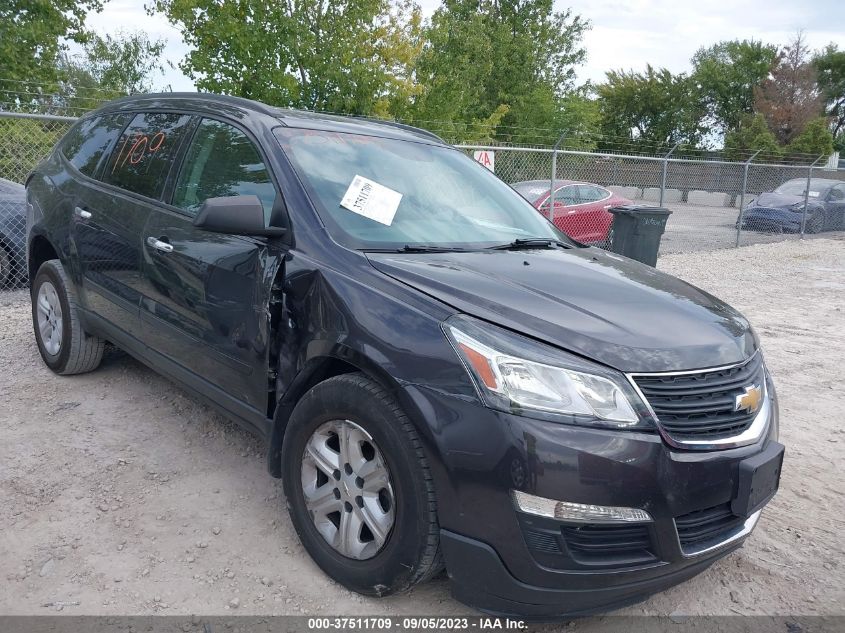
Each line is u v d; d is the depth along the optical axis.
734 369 2.71
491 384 2.37
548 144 30.30
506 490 2.31
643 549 2.44
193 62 16.08
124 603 2.68
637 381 2.45
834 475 4.20
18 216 7.47
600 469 2.31
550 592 2.37
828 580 3.14
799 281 11.38
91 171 4.55
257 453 3.94
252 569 2.92
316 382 2.95
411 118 18.83
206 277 3.38
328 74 16.61
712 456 2.49
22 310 6.66
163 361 3.78
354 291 2.75
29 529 3.10
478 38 25.70
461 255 3.18
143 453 3.87
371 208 3.31
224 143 3.65
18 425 4.10
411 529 2.48
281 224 3.14
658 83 53.78
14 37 19.23
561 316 2.63
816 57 63.25
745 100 55.06
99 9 20.92
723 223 21.31
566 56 36.69
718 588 3.05
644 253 9.17
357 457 2.68
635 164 16.58
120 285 4.04
